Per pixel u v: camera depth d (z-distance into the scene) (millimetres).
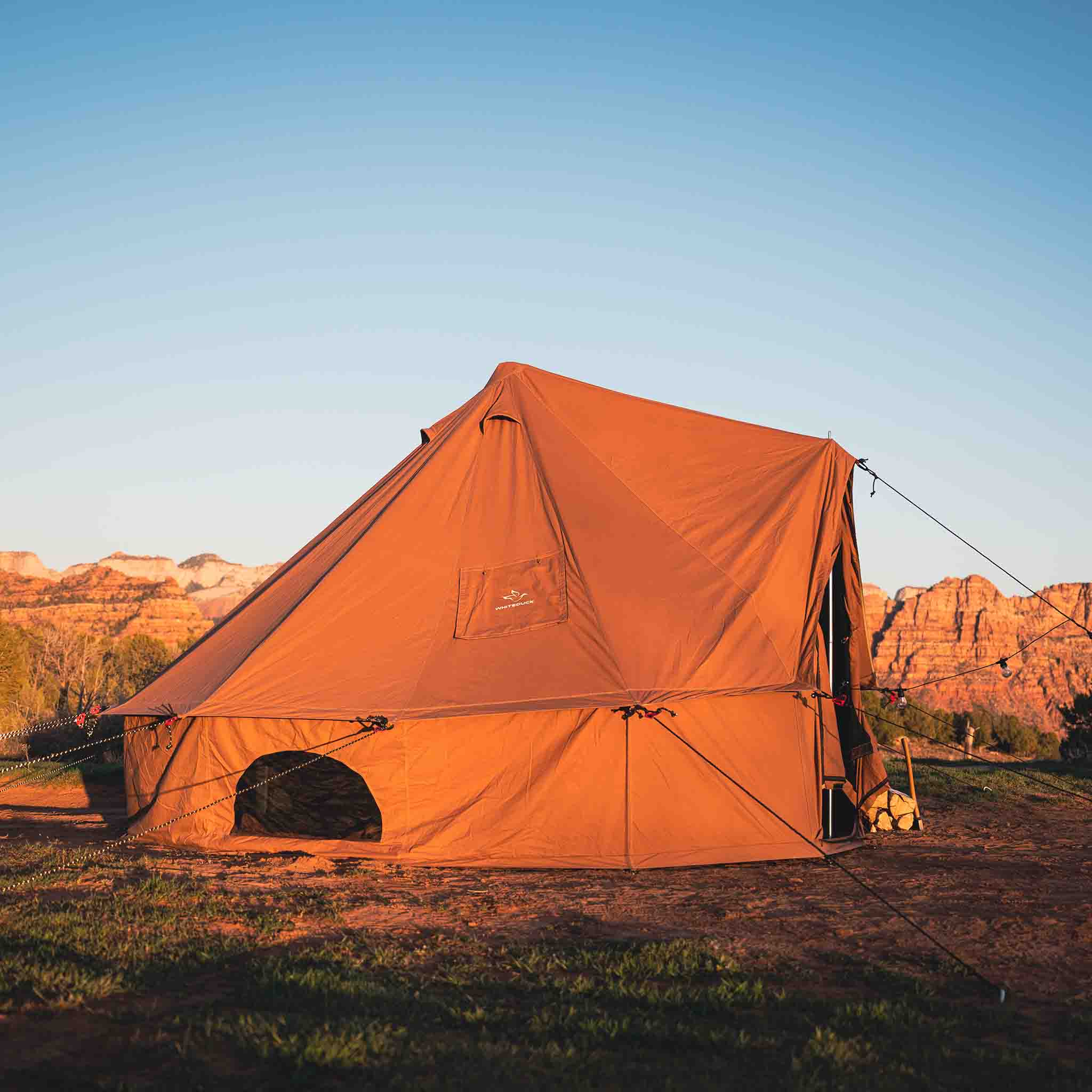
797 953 7602
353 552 12625
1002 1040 5828
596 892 9625
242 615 13539
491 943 7656
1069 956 7699
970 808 16250
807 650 12461
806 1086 4863
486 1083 4754
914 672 187000
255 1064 4945
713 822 11289
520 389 14000
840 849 12188
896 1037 5695
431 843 10930
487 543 12688
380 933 7809
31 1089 4562
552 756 10992
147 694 12773
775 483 13391
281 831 11352
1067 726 38062
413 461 14242
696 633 11617
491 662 11438
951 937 8156
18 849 11188
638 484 13219
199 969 6543
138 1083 4668
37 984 5910
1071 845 13008
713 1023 5832
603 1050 5289
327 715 10984
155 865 10289
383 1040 5176
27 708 43531
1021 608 197000
